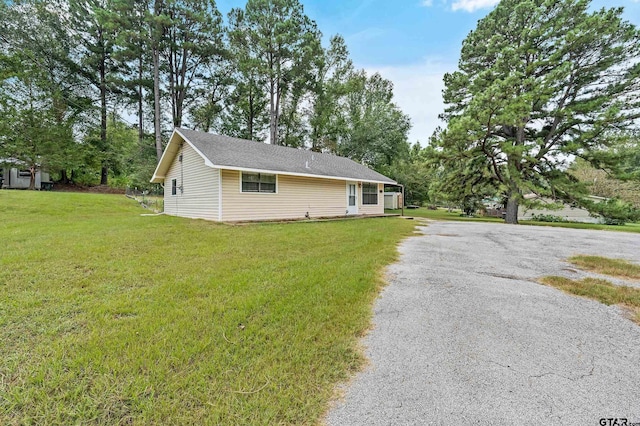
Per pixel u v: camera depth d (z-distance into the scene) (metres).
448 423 1.56
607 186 19.58
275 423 1.54
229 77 23.84
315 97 25.20
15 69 17.98
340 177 13.28
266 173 10.93
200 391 1.73
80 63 21.17
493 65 14.78
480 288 3.74
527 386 1.87
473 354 2.24
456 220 15.55
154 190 20.80
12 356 1.99
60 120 20.00
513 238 8.07
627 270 4.55
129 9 17.94
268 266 4.42
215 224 9.01
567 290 3.67
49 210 10.78
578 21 13.29
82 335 2.29
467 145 14.19
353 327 2.62
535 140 14.38
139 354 2.05
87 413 1.56
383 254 5.50
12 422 1.50
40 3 19.58
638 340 2.49
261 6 21.27
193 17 19.72
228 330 2.44
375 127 25.05
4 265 3.93
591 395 1.79
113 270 3.97
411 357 2.19
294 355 2.13
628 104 12.54
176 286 3.45
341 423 1.55
